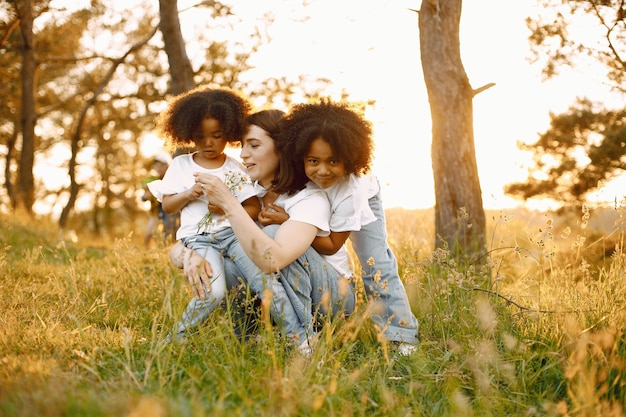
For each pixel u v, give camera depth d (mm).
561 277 3758
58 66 19656
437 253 3791
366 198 3424
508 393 2848
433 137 5559
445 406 2691
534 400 2803
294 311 3285
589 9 6227
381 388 2738
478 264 4949
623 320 3182
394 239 5605
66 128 22422
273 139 3447
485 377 2727
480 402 2664
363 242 3580
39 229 10977
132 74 17359
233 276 3465
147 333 3619
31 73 16016
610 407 2588
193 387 2535
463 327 3414
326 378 2676
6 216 11680
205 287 3293
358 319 3381
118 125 20859
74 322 3652
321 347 2826
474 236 5301
